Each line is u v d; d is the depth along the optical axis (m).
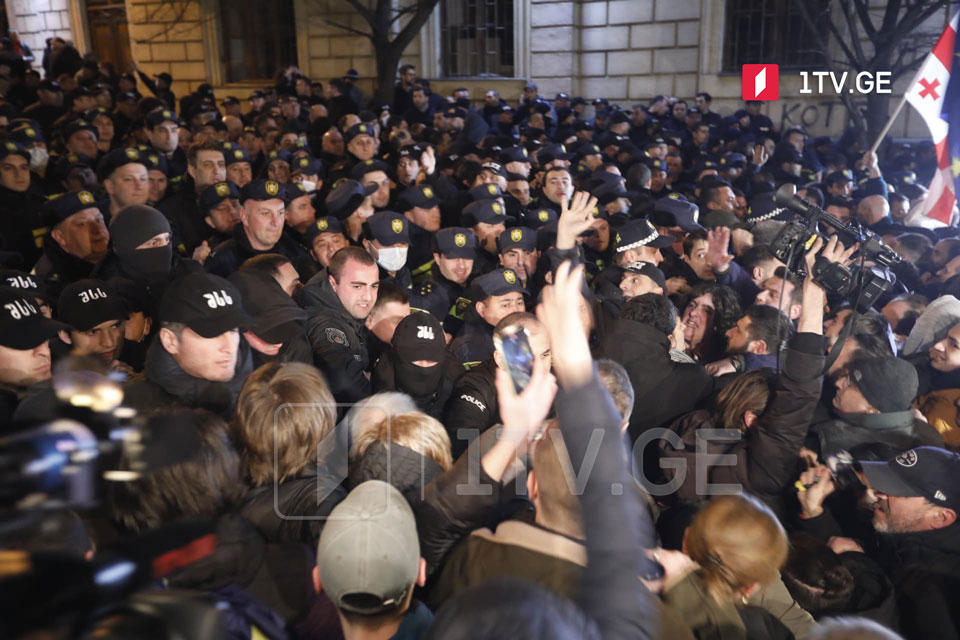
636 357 2.95
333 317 3.41
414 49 16.27
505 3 15.75
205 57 18.28
